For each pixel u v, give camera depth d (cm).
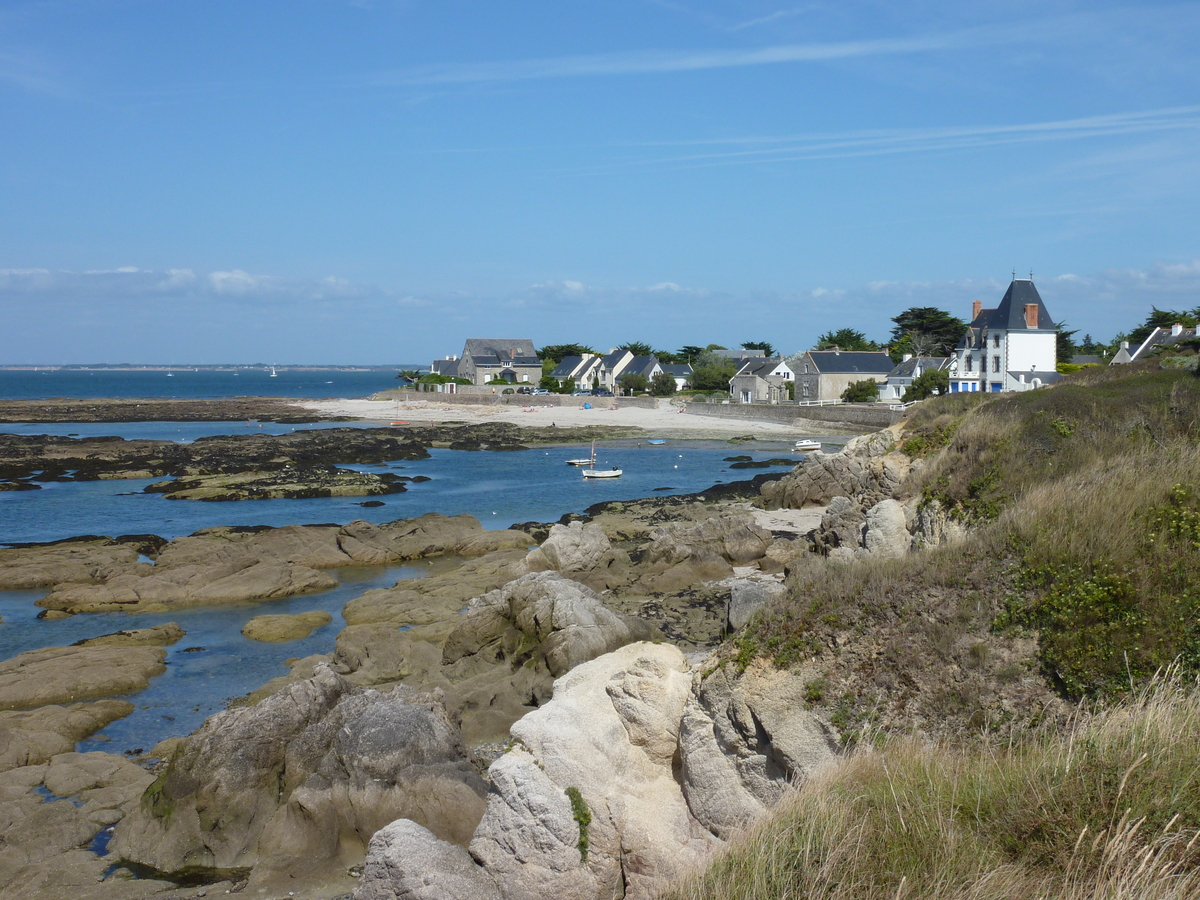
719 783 1166
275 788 1555
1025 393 3056
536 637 2244
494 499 5416
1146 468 1520
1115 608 1112
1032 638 1135
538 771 1170
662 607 2816
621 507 4756
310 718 1639
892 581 1245
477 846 1154
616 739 1241
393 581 3438
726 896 803
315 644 2641
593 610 2258
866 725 1102
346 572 3597
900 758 966
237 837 1490
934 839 775
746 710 1165
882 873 754
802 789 975
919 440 3322
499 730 1923
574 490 5759
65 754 1823
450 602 2933
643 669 1268
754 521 3647
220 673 2388
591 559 3312
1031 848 745
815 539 3528
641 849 1148
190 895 1366
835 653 1178
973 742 1048
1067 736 986
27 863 1459
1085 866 702
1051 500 1366
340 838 1462
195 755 1555
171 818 1506
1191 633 1059
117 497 5572
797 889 774
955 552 1291
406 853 1115
